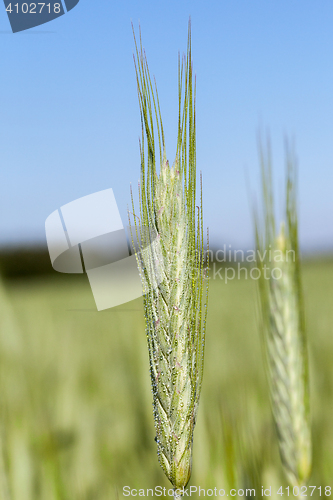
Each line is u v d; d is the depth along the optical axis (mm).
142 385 409
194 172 284
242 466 302
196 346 288
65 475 333
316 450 324
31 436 331
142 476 336
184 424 283
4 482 299
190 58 282
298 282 278
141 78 285
